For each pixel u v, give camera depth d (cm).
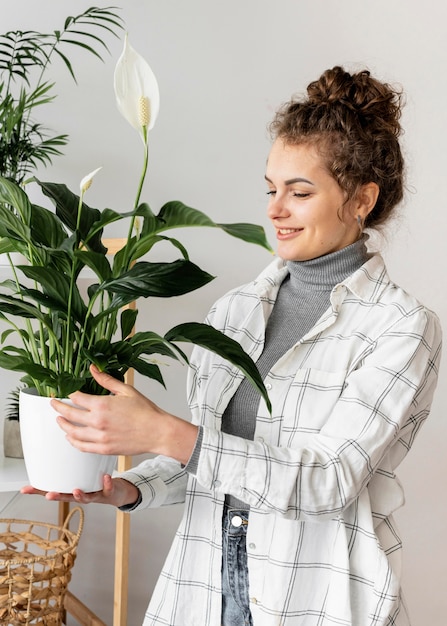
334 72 136
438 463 258
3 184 111
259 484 116
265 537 131
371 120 134
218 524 136
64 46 227
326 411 132
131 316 126
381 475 136
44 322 117
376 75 250
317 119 132
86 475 117
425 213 255
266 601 130
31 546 236
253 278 247
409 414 132
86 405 110
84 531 243
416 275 256
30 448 117
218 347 112
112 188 234
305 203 134
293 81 244
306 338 136
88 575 245
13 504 238
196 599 139
